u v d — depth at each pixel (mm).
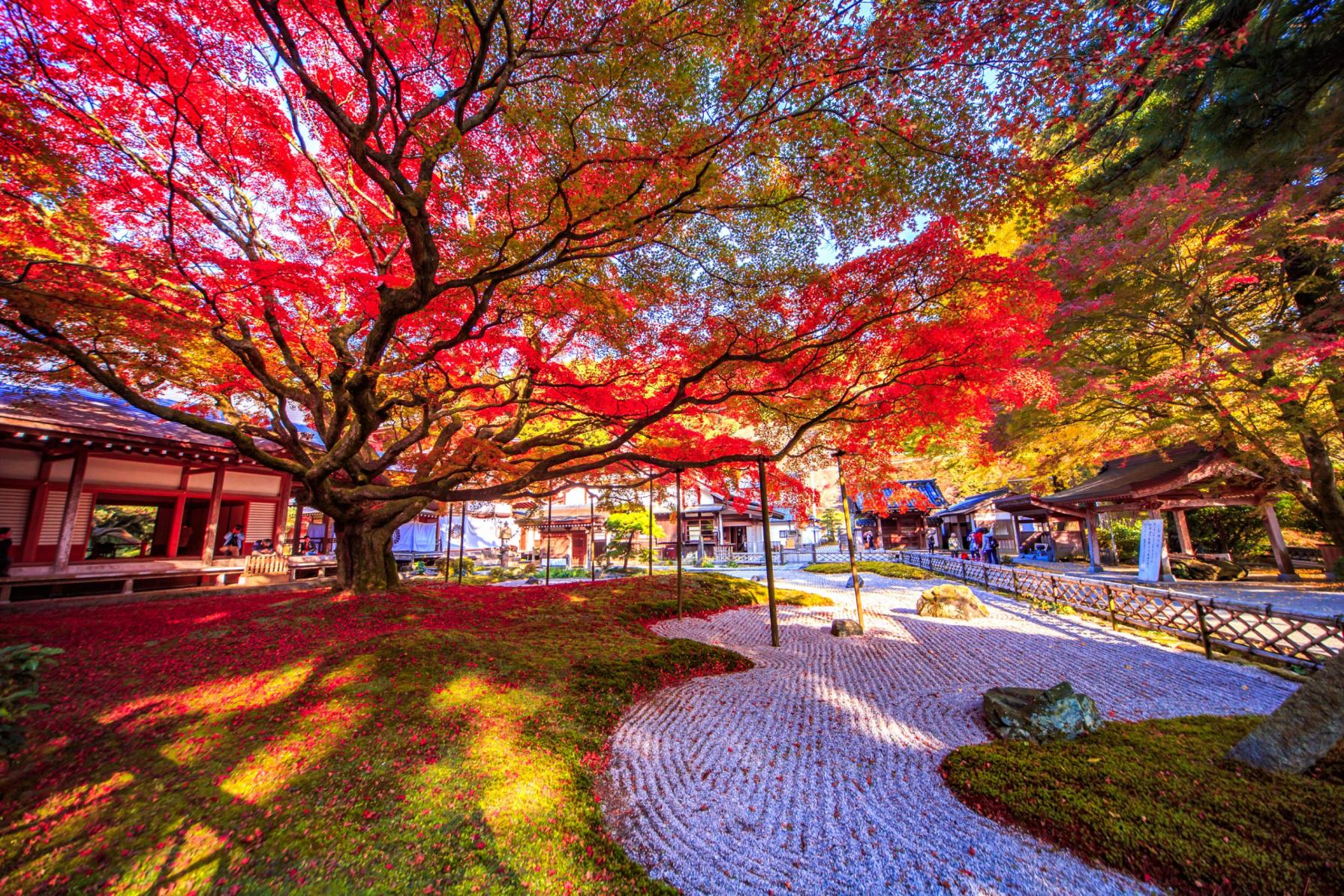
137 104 5352
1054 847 3086
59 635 6832
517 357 6973
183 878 2709
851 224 5074
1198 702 5273
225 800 3408
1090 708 4680
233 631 7117
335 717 4652
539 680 6062
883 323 6062
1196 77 7766
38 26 4289
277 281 5203
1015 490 22156
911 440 9812
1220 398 10250
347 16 3396
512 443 9516
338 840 3080
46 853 2822
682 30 3750
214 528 12242
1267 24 6996
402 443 8508
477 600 10922
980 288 5379
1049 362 10055
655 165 4320
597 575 20391
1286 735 3555
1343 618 5891
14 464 9883
